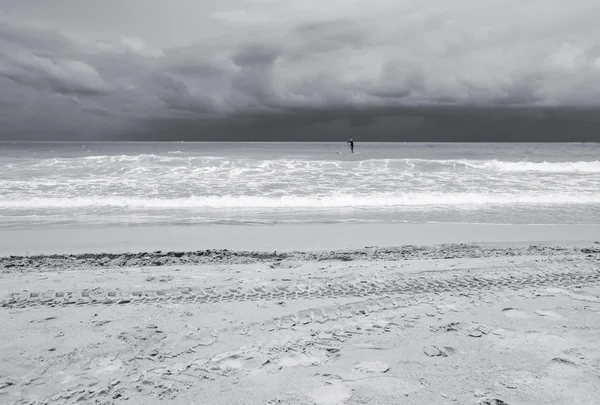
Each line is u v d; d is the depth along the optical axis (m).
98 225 10.35
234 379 3.29
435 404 2.94
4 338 3.98
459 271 6.17
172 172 20.19
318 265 6.64
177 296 5.15
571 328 4.23
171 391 3.12
